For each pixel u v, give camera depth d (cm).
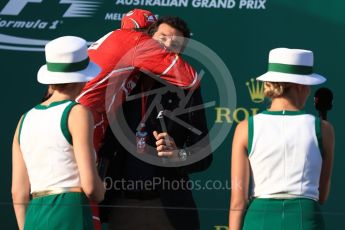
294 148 1134
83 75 1175
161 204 1395
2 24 1691
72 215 1140
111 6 1698
